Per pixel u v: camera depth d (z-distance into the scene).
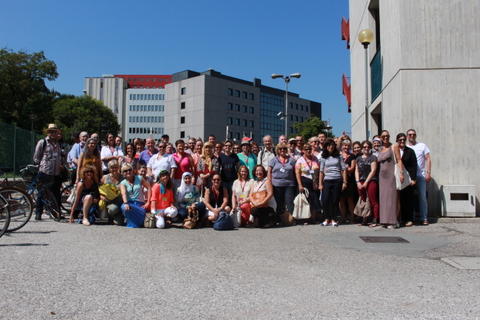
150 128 139.50
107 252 5.70
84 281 4.27
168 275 4.59
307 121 40.44
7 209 6.44
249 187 9.05
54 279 4.31
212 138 10.82
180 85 108.12
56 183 9.09
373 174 8.80
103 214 8.57
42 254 5.45
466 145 10.16
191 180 8.95
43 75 53.56
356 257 5.70
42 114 54.69
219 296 3.88
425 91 10.37
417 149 9.23
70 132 71.56
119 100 162.12
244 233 7.92
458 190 9.63
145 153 10.74
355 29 19.03
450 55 10.34
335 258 5.62
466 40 10.30
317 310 3.53
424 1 10.49
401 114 10.40
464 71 10.27
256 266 5.10
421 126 10.34
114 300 3.70
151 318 3.29
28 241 6.36
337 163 9.06
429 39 10.43
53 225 8.22
